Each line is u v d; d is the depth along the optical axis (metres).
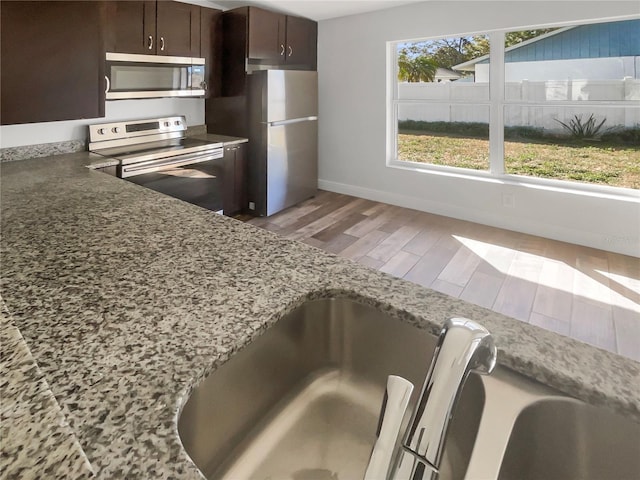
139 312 0.71
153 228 1.17
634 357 1.97
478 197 3.92
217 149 3.63
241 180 4.02
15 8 2.17
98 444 0.43
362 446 0.74
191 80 3.62
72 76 2.49
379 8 4.04
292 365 0.79
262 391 0.72
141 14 3.12
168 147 3.39
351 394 0.81
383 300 0.77
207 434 0.61
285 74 3.92
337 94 4.67
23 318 0.68
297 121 4.19
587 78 3.33
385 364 0.78
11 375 0.51
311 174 4.56
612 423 0.53
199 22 3.61
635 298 2.53
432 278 2.84
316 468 0.71
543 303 2.49
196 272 0.88
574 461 0.56
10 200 1.49
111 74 2.97
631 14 2.95
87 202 1.47
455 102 4.01
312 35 4.57
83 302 0.74
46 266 0.90
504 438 0.55
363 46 4.33
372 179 4.63
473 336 0.47
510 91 3.69
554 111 3.53
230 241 1.08
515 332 0.66
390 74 4.29
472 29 3.62
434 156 4.29
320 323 0.83
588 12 3.09
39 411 0.45
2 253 0.97
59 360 0.57
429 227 3.84
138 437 0.45
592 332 2.18
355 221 4.01
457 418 0.63
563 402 0.56
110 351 0.60
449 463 0.63
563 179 3.58
